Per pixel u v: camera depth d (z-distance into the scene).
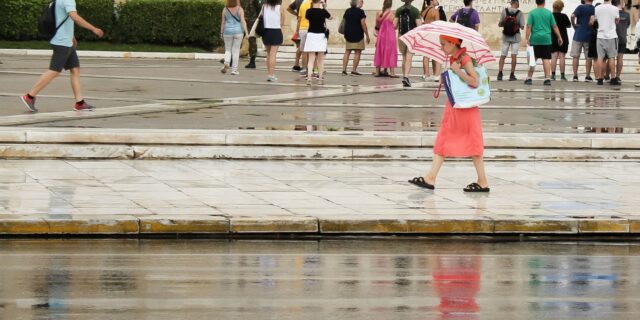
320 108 23.41
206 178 15.77
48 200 13.76
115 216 12.80
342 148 18.09
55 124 19.16
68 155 17.25
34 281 10.25
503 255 12.02
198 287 10.09
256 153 17.70
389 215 13.28
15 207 13.26
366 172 16.72
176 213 13.09
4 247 11.95
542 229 13.22
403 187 15.41
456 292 10.03
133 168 16.52
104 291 9.86
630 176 16.91
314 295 9.83
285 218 12.95
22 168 16.28
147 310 9.16
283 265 11.24
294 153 17.80
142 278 10.47
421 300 9.67
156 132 17.92
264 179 15.82
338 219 13.00
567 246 12.68
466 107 14.95
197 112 21.78
